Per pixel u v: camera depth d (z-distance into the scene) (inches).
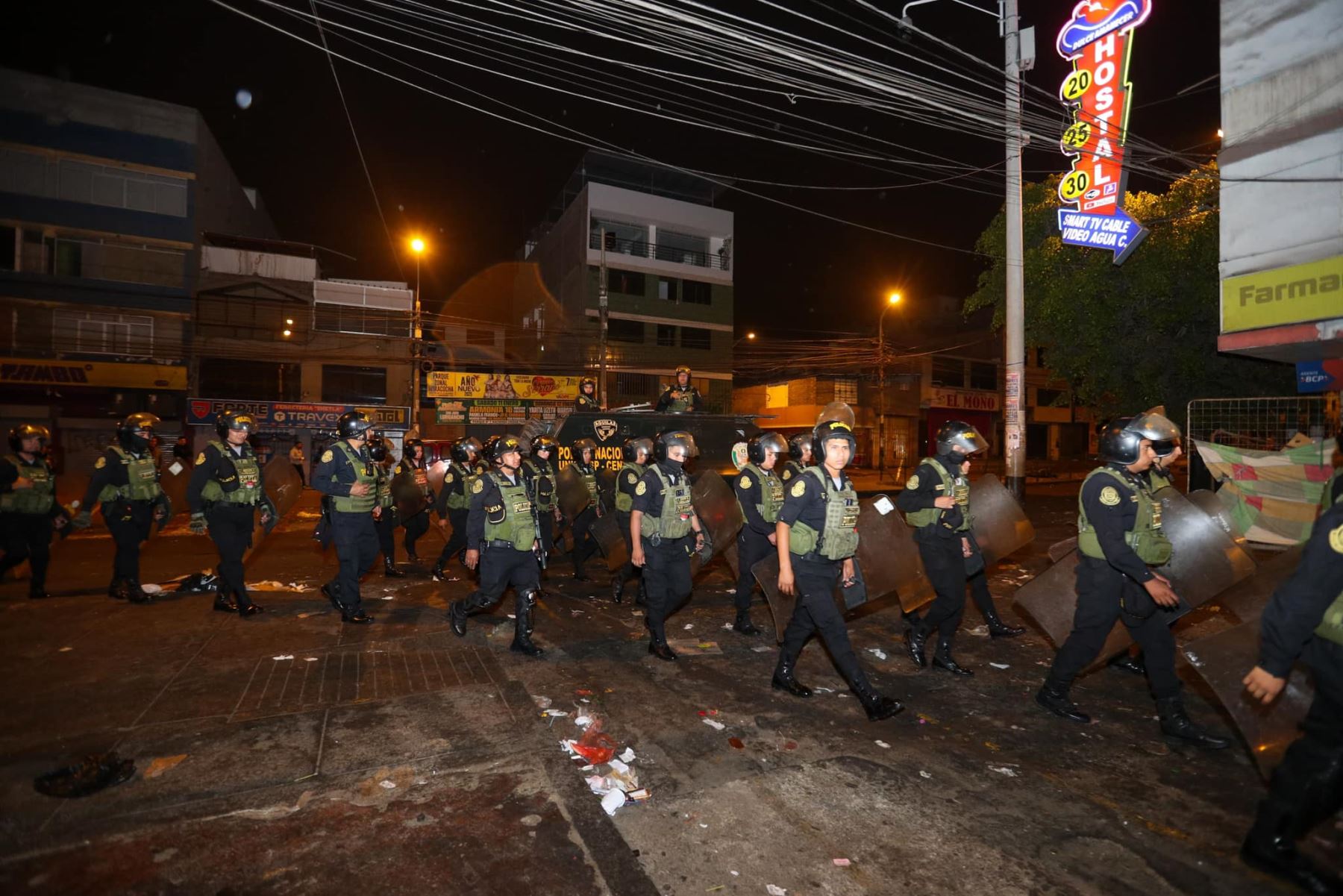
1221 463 363.3
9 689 182.9
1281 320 385.7
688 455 223.9
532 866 109.5
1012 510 248.7
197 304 1125.1
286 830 118.3
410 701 175.9
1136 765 149.3
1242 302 403.5
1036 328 568.7
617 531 303.4
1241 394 522.3
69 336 1035.9
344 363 1211.9
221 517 260.4
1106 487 158.9
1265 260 393.4
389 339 1230.9
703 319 1540.4
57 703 173.0
